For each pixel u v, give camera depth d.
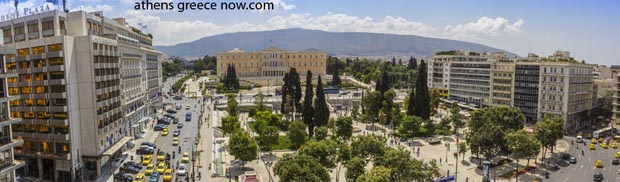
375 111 183.75
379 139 106.50
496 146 120.06
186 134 156.38
